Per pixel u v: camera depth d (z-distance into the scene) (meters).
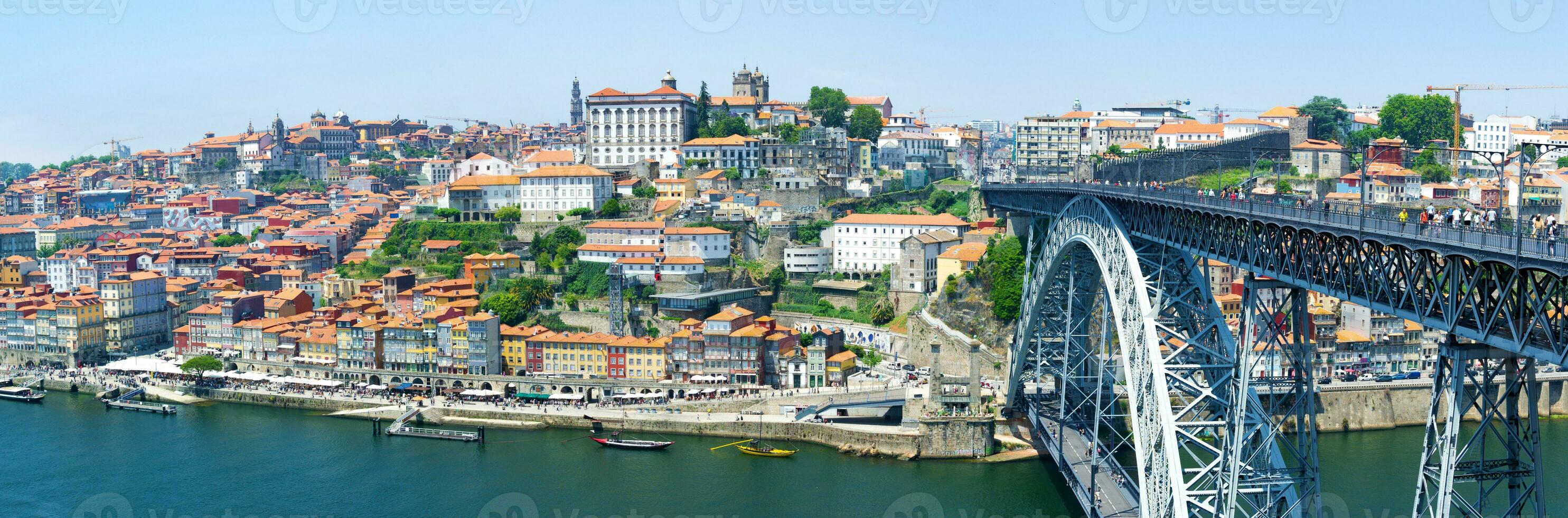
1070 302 197.88
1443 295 94.38
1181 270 147.75
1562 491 181.88
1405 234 96.75
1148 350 132.62
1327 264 110.88
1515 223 114.88
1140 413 138.38
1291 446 124.12
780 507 197.38
